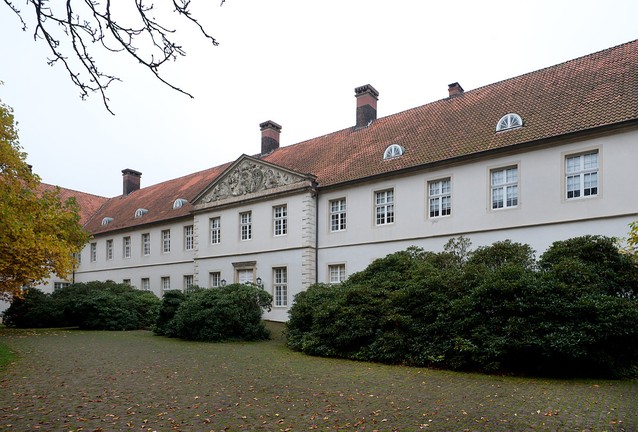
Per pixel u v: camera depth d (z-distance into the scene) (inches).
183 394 322.3
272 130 1307.8
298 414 268.8
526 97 792.9
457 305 456.4
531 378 395.9
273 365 467.2
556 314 402.6
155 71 165.2
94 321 922.1
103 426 241.4
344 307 557.3
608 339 391.2
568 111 686.5
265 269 1015.0
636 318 383.6
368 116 1104.8
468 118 844.6
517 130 716.7
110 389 336.8
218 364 468.1
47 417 257.0
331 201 939.3
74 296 1043.3
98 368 432.5
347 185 898.1
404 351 487.5
